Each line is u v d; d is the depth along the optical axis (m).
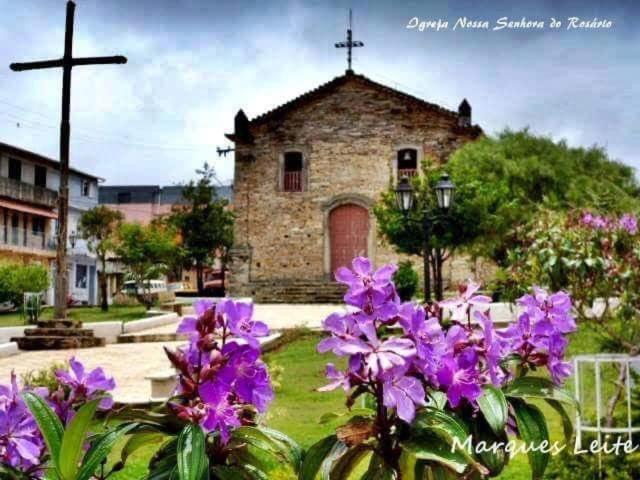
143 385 10.16
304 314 20.53
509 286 6.88
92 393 2.26
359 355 1.95
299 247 27.58
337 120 27.64
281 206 27.81
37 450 2.07
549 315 2.33
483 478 2.18
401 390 1.90
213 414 1.89
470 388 2.05
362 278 2.04
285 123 28.02
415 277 21.16
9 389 2.13
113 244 29.09
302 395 9.34
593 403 5.41
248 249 27.84
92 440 2.16
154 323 18.06
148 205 58.56
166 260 30.00
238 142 28.27
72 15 14.48
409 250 20.25
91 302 43.91
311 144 27.77
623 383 4.90
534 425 2.21
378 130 27.30
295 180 27.92
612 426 4.79
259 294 27.30
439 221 18.91
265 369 1.99
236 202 28.12
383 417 2.06
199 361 1.94
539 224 6.90
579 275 5.98
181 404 2.01
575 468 4.52
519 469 5.14
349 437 2.05
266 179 28.02
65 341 14.75
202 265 39.56
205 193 38.22
